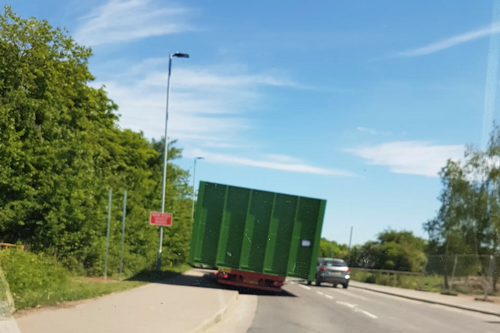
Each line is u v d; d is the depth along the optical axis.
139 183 32.25
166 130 28.86
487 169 32.38
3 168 19.16
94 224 21.86
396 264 41.84
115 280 20.12
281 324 11.43
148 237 27.86
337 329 11.05
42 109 21.64
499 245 31.62
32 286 11.20
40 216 20.80
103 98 29.47
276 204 19.64
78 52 24.86
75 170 21.78
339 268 31.36
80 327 7.86
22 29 21.80
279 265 19.50
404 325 12.54
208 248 19.64
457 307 20.14
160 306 11.92
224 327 10.51
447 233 33.22
